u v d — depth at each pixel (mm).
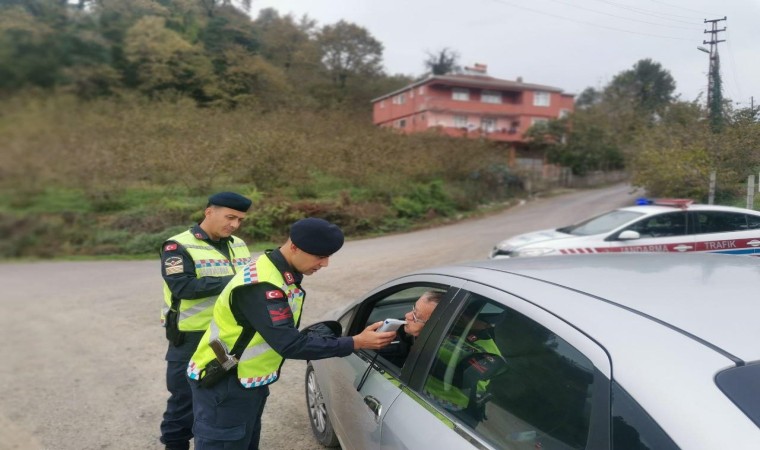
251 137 13828
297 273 2201
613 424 1248
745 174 7391
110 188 8016
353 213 17125
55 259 8219
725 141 7617
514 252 7434
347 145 20578
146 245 11008
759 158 7145
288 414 3797
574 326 1512
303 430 3537
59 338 5484
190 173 10688
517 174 31359
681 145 9312
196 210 11383
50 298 6949
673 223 7070
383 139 23469
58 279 8102
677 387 1194
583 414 1354
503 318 1803
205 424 2236
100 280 8602
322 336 2156
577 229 7785
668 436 1123
